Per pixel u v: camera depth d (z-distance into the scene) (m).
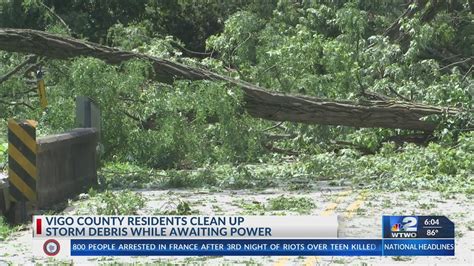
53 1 67.25
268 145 36.16
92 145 27.38
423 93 37.19
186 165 33.28
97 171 28.92
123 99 31.22
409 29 44.97
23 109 36.41
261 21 42.41
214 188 27.52
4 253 17.14
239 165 30.30
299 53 36.44
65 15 66.25
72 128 30.23
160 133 30.66
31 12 65.56
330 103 32.97
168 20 73.25
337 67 36.47
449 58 51.47
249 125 31.38
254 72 36.53
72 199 24.66
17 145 21.50
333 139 36.34
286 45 36.91
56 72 34.22
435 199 24.12
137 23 67.62
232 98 30.64
